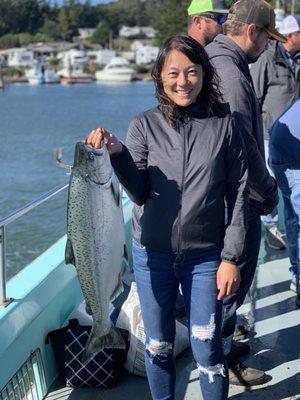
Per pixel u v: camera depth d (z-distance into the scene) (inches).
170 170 95.7
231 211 97.3
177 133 96.1
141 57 4045.3
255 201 119.6
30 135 1075.9
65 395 124.8
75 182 93.7
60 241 152.1
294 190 151.9
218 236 98.2
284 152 150.6
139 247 101.8
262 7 118.6
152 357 105.0
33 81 3550.7
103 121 1318.9
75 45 4788.4
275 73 201.8
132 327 130.2
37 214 356.8
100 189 93.4
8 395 112.1
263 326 154.9
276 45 199.6
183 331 139.5
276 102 203.0
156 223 97.2
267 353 141.3
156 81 97.9
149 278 101.3
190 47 94.0
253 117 117.1
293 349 142.9
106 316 99.5
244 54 120.0
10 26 5393.7
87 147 92.3
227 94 111.0
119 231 98.3
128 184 96.7
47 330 129.2
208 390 102.1
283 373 132.6
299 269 163.0
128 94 2442.2
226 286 95.7
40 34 5467.5
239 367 128.4
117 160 95.7
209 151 94.8
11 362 113.3
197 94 96.5
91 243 94.6
